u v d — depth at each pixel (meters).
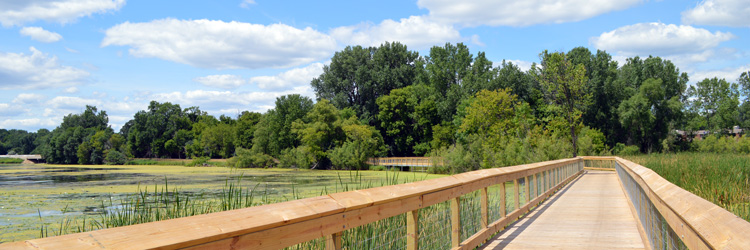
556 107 50.16
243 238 2.68
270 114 72.38
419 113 71.19
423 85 77.50
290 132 69.19
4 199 22.94
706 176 14.67
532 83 69.56
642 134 68.12
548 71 50.06
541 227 9.16
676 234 3.24
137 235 2.12
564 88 49.69
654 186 4.25
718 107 95.62
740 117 105.19
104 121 155.88
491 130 50.94
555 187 16.66
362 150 62.00
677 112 70.50
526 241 7.77
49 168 79.06
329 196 3.66
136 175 49.41
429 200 5.29
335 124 65.25
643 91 69.38
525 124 51.44
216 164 80.94
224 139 92.69
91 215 16.75
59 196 24.45
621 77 77.75
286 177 42.44
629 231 8.66
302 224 3.21
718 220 2.18
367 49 87.31
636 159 30.17
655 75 78.06
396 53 86.00
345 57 85.31
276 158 69.81
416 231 5.05
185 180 38.97
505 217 8.83
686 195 3.06
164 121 117.56
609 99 70.69
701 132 106.94
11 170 69.88
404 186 4.80
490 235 7.76
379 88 81.75
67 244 1.87
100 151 110.38
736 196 11.58
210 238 2.41
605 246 7.31
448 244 6.36
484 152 48.81
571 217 10.48
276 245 2.95
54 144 120.31
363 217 4.00
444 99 73.75
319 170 59.84
